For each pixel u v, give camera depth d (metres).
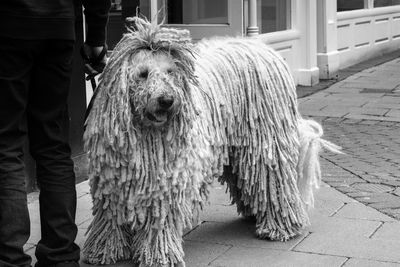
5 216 3.30
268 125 4.00
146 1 7.50
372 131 7.40
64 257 3.53
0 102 3.29
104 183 3.50
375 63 12.34
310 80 10.02
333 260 3.86
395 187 5.36
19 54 3.27
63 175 3.51
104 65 3.74
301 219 4.20
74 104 5.42
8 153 3.33
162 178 3.43
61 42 3.36
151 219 3.53
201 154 3.60
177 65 3.43
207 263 3.84
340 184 5.43
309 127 4.34
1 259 3.31
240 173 4.04
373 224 4.45
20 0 3.21
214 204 4.86
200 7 8.16
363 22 12.53
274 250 4.02
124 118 3.34
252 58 4.01
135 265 3.68
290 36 9.60
